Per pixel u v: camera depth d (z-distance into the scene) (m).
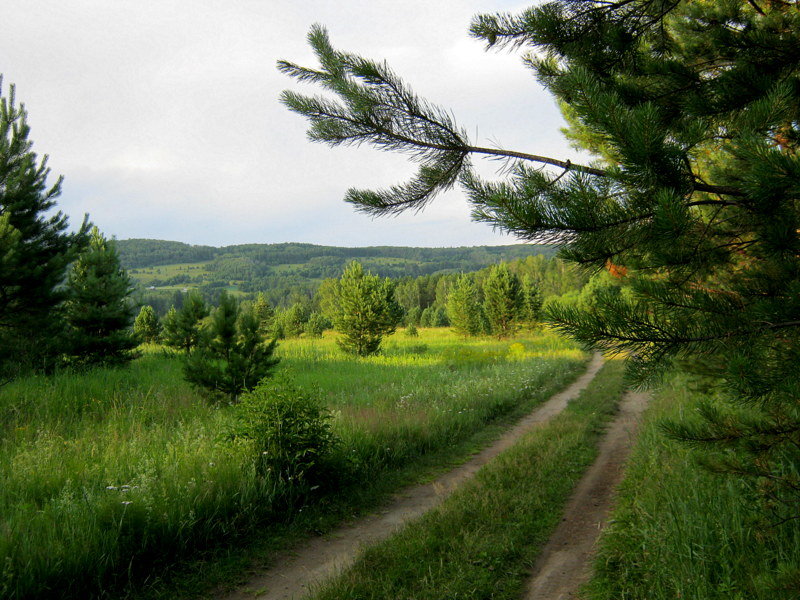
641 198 2.16
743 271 2.46
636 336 2.15
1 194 13.65
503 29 3.32
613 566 4.40
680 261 2.28
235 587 4.56
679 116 3.13
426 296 145.00
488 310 45.88
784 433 2.58
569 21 3.27
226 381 10.52
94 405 10.28
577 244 2.24
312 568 4.93
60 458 6.53
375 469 7.98
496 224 2.19
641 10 3.28
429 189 2.99
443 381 17.02
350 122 2.80
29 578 3.93
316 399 7.32
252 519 5.70
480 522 5.52
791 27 3.42
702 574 3.59
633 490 6.05
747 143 1.96
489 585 4.23
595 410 12.30
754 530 3.73
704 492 4.54
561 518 5.75
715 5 3.87
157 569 4.72
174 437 7.96
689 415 6.85
